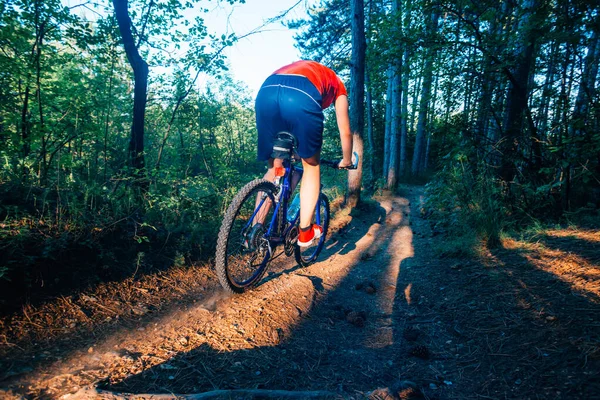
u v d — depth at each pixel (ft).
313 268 12.67
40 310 7.19
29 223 9.12
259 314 8.09
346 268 13.29
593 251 10.27
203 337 6.99
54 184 11.29
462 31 17.34
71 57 17.03
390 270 13.08
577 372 5.28
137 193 13.85
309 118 7.79
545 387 5.19
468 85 17.94
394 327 8.57
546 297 8.05
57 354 6.04
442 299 9.58
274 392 5.16
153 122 26.40
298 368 6.42
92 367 5.75
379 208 28.58
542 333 6.68
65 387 5.14
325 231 13.39
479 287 9.63
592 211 14.71
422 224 22.20
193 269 10.80
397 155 43.47
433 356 7.06
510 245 12.51
